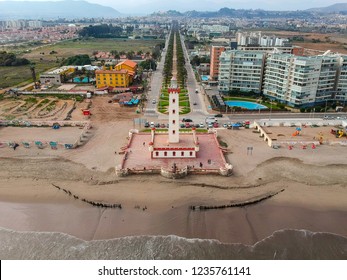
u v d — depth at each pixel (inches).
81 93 6963.6
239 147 4271.7
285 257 2439.7
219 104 6033.5
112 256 2440.9
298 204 3078.2
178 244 2564.0
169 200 3134.8
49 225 2787.9
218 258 2423.7
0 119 5260.8
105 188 3329.2
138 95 6978.4
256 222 2829.7
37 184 3393.2
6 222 2819.9
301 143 4279.0
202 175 3572.8
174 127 3951.8
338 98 6382.9
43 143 4343.0
